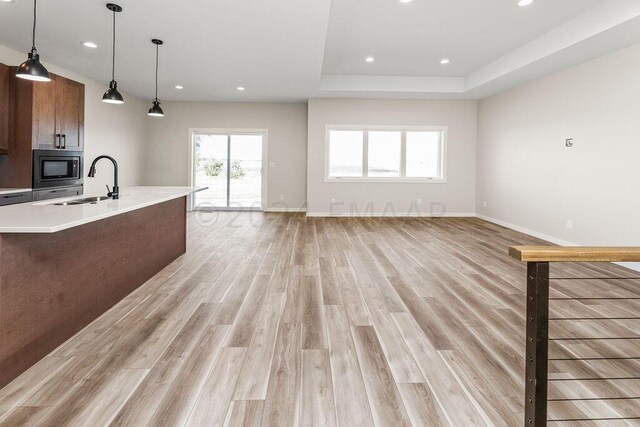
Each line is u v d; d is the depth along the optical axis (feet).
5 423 5.21
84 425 5.20
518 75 19.16
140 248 11.35
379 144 27.27
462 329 8.44
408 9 13.73
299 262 14.25
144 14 12.47
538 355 3.76
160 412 5.50
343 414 5.52
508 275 12.71
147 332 8.17
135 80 21.62
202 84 22.54
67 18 12.84
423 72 22.67
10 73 14.64
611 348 7.59
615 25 12.28
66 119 16.70
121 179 24.93
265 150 28.55
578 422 5.41
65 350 7.34
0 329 6.03
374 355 7.26
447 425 5.30
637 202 13.80
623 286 11.46
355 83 23.58
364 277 12.40
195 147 28.81
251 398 5.87
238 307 9.68
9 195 13.82
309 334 8.16
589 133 16.16
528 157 20.67
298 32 14.01
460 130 26.78
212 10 12.14
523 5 13.21
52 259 7.30
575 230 17.03
